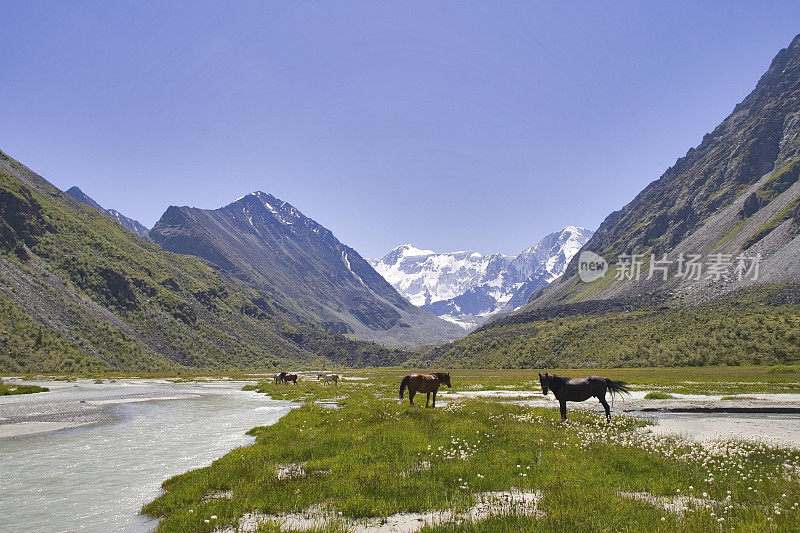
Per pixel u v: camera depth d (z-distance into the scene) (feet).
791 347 351.87
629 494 44.50
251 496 46.03
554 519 36.40
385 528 37.29
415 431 75.20
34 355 447.83
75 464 64.85
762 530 33.17
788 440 72.49
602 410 117.19
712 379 245.65
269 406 151.43
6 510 45.01
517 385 227.81
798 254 610.24
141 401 171.53
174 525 39.01
